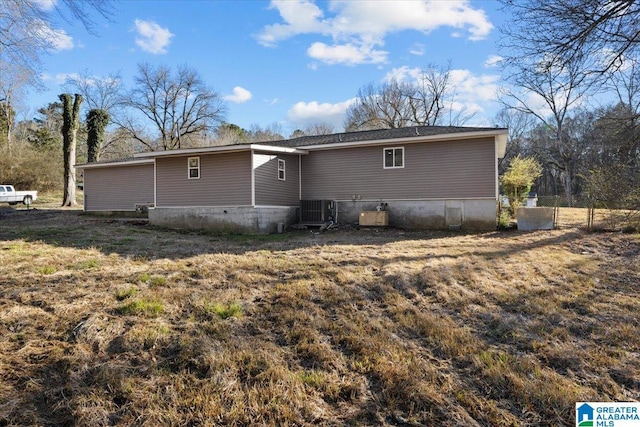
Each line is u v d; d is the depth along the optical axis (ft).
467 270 22.06
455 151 42.57
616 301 17.21
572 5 24.52
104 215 59.31
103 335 12.28
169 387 9.71
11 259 22.66
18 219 50.49
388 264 23.24
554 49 26.05
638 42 24.72
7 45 25.14
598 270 22.98
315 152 49.44
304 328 13.38
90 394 9.30
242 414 8.80
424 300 17.16
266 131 174.70
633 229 37.19
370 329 13.58
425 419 8.82
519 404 9.51
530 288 19.07
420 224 44.09
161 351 11.54
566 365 11.53
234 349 11.67
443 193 43.11
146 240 33.22
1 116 105.29
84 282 18.06
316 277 19.84
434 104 118.62
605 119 33.76
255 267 21.99
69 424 8.43
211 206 44.50
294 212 48.80
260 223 42.60
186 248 29.19
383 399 9.58
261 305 15.75
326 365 11.08
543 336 13.44
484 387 10.18
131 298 15.61
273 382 10.03
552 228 40.55
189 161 45.88
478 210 41.73
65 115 74.18
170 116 115.65
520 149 125.39
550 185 140.56
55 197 98.12
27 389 9.50
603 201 38.63
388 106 121.49
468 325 14.52
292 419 8.68
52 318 13.64
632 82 28.02
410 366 11.04
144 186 59.52
